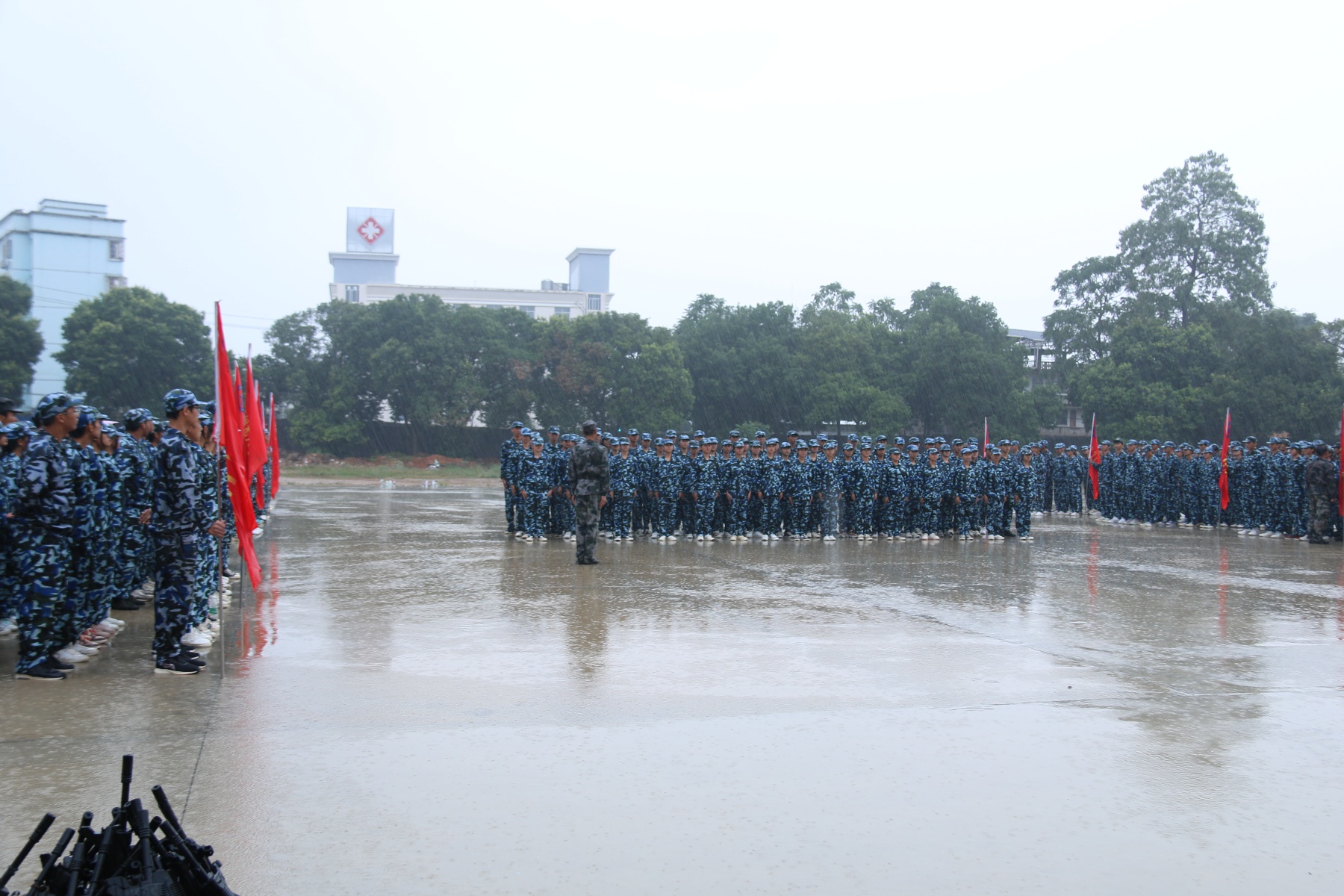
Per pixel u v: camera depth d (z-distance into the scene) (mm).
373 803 4184
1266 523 19469
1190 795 4449
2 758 4684
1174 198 52688
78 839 2832
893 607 9500
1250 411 42844
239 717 5445
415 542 15375
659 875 3551
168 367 40094
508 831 3912
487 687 6152
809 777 4598
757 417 51156
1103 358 47594
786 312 52219
